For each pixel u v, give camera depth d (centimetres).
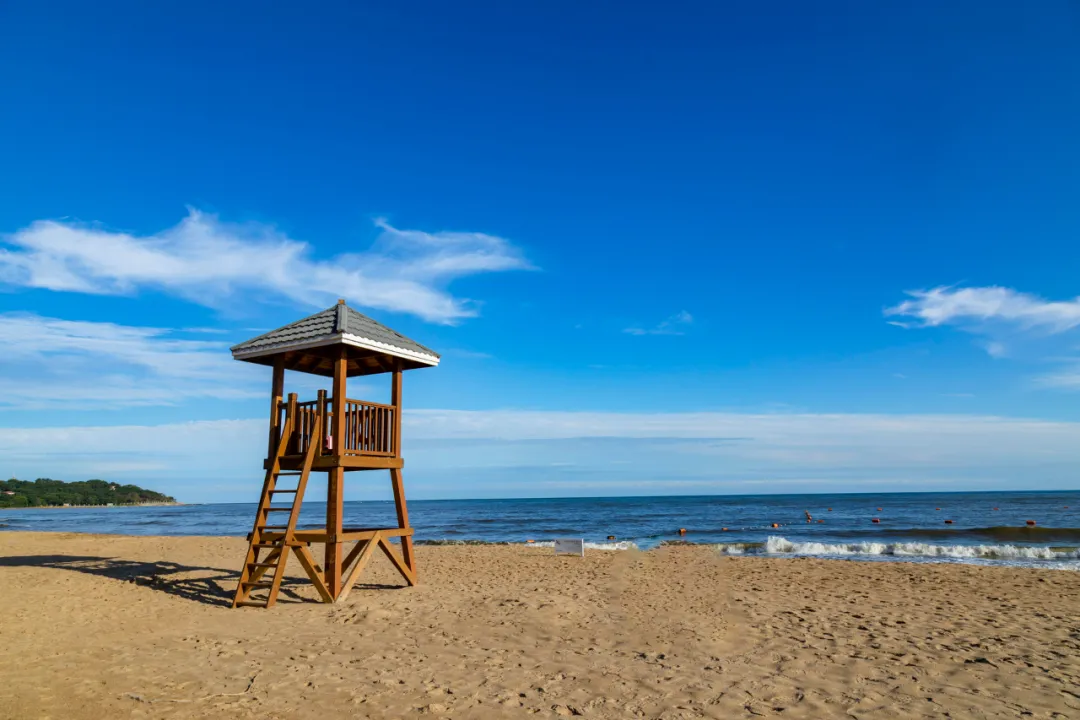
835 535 3092
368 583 1216
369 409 1070
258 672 606
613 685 574
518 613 895
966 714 498
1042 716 493
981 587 1238
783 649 713
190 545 2081
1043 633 800
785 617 906
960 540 2703
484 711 504
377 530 1077
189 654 670
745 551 2303
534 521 5234
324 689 556
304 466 976
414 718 488
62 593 1015
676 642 744
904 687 569
